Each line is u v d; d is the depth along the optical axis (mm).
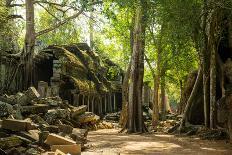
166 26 17953
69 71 31094
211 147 15039
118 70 43062
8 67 27844
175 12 16531
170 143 16266
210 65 20438
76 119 22156
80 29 35500
